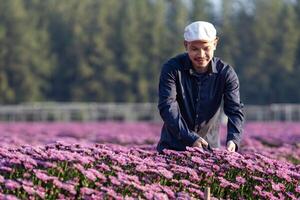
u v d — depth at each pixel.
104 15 98.31
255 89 93.56
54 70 97.06
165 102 11.66
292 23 96.81
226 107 12.05
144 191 10.22
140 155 12.41
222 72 11.85
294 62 96.56
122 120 67.31
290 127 42.91
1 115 67.69
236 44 96.56
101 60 96.19
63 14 100.31
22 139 29.08
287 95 94.06
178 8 101.44
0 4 96.69
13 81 95.75
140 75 96.44
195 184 11.03
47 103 93.00
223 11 98.56
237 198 11.41
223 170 11.70
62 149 12.14
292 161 18.91
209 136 12.15
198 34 11.23
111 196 9.92
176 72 11.78
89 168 10.91
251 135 29.55
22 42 95.50
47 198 9.95
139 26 98.25
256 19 97.12
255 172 11.91
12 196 9.49
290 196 11.42
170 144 12.16
